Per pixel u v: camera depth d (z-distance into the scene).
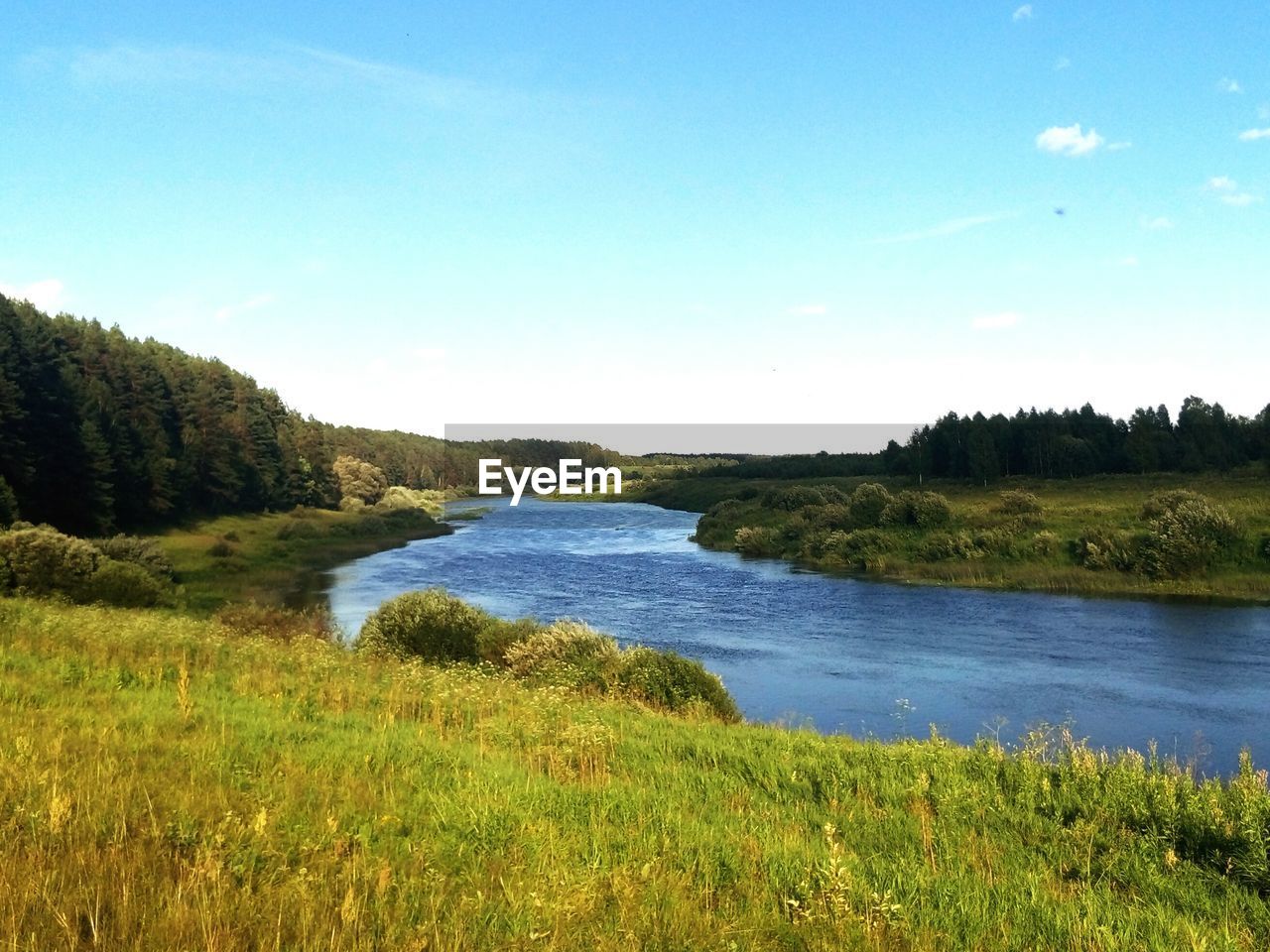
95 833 5.13
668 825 6.97
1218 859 7.35
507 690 14.56
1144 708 21.12
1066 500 61.16
